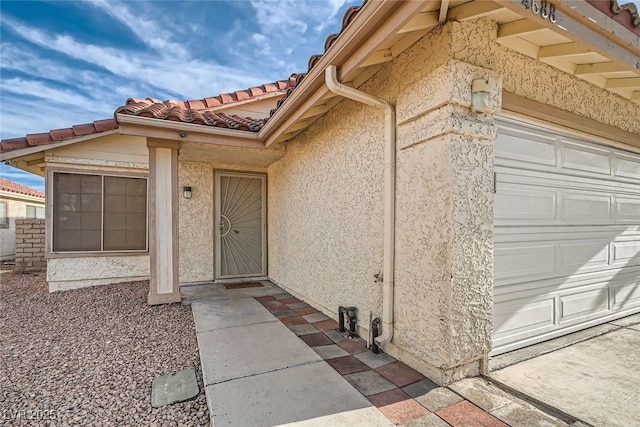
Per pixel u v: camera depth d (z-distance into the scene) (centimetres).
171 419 284
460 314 311
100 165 843
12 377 361
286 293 748
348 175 499
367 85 445
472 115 320
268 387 320
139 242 895
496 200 374
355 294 479
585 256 477
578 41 271
